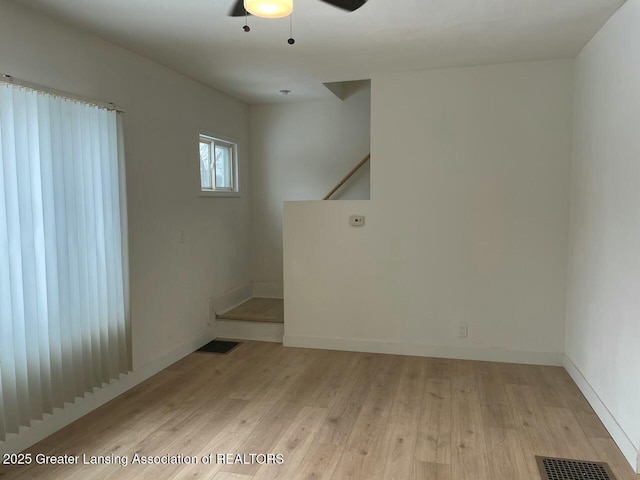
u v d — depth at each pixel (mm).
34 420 2656
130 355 3400
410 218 4102
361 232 4230
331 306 4355
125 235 3311
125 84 3363
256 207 5625
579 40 3240
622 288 2600
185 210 4172
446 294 4070
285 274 4445
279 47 3328
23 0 2494
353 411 3068
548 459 2479
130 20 2803
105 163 3139
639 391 2354
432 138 4004
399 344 4203
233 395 3348
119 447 2631
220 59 3627
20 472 2379
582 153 3426
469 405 3141
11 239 2467
